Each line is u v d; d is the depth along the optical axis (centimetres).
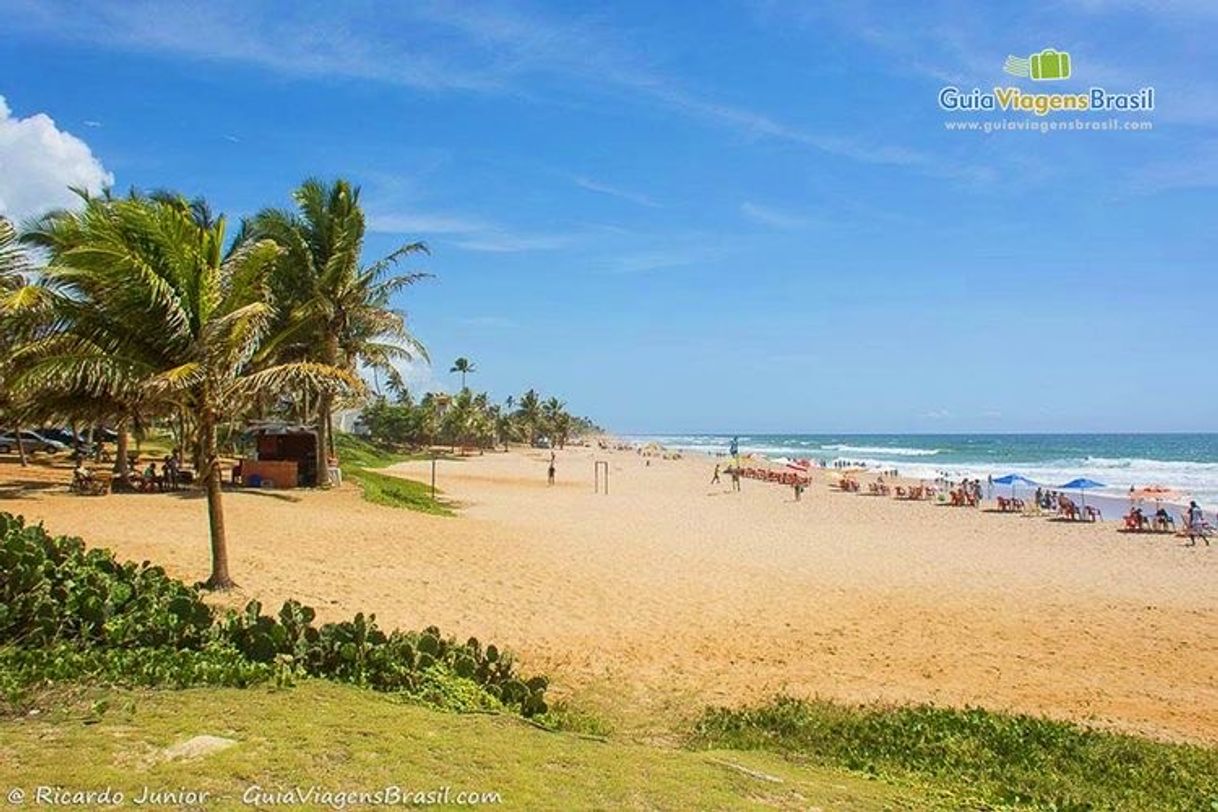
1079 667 1220
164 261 1116
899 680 1104
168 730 514
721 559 2120
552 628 1252
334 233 2780
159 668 632
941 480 5753
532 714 766
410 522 2247
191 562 1340
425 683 720
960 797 630
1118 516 4003
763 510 3841
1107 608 1670
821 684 1061
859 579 1903
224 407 1205
